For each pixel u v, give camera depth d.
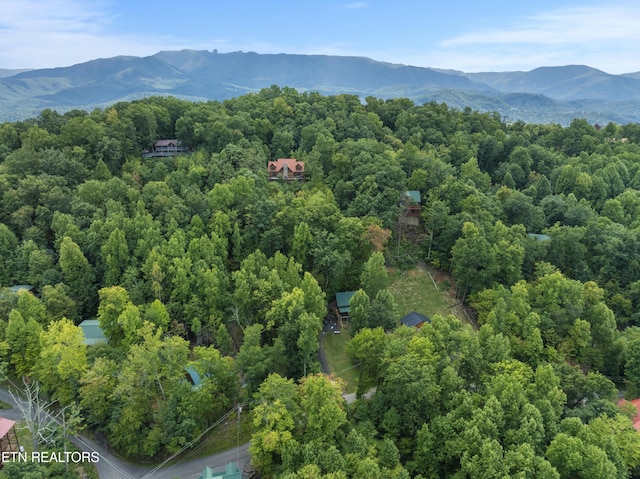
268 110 163.12
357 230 100.69
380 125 166.50
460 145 152.88
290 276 88.44
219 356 68.31
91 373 61.91
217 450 66.38
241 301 84.06
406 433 61.09
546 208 123.75
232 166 125.12
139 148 138.50
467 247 97.38
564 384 67.62
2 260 91.50
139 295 84.00
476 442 53.47
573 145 174.12
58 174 111.62
